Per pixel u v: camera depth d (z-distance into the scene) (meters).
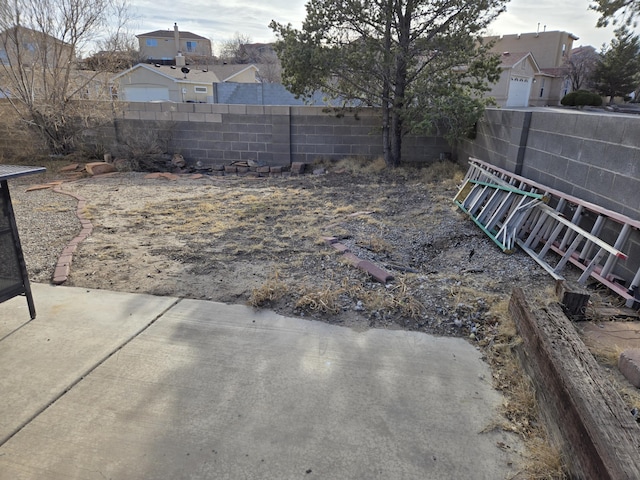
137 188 7.78
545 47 39.72
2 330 3.16
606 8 9.75
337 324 3.28
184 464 2.06
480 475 2.01
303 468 2.04
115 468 2.03
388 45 8.48
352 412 2.39
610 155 4.08
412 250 4.93
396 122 9.05
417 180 8.18
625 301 3.44
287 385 2.60
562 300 3.21
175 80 25.50
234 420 2.33
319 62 8.39
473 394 2.54
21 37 9.31
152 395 2.51
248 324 3.27
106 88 10.52
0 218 2.98
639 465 1.64
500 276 4.07
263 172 9.59
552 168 5.19
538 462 2.05
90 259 4.46
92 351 2.92
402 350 2.96
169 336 3.11
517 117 6.04
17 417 2.34
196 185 8.14
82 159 10.12
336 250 4.66
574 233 4.21
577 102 27.84
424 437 2.22
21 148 10.23
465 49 8.23
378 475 2.01
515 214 4.88
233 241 5.02
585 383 2.09
